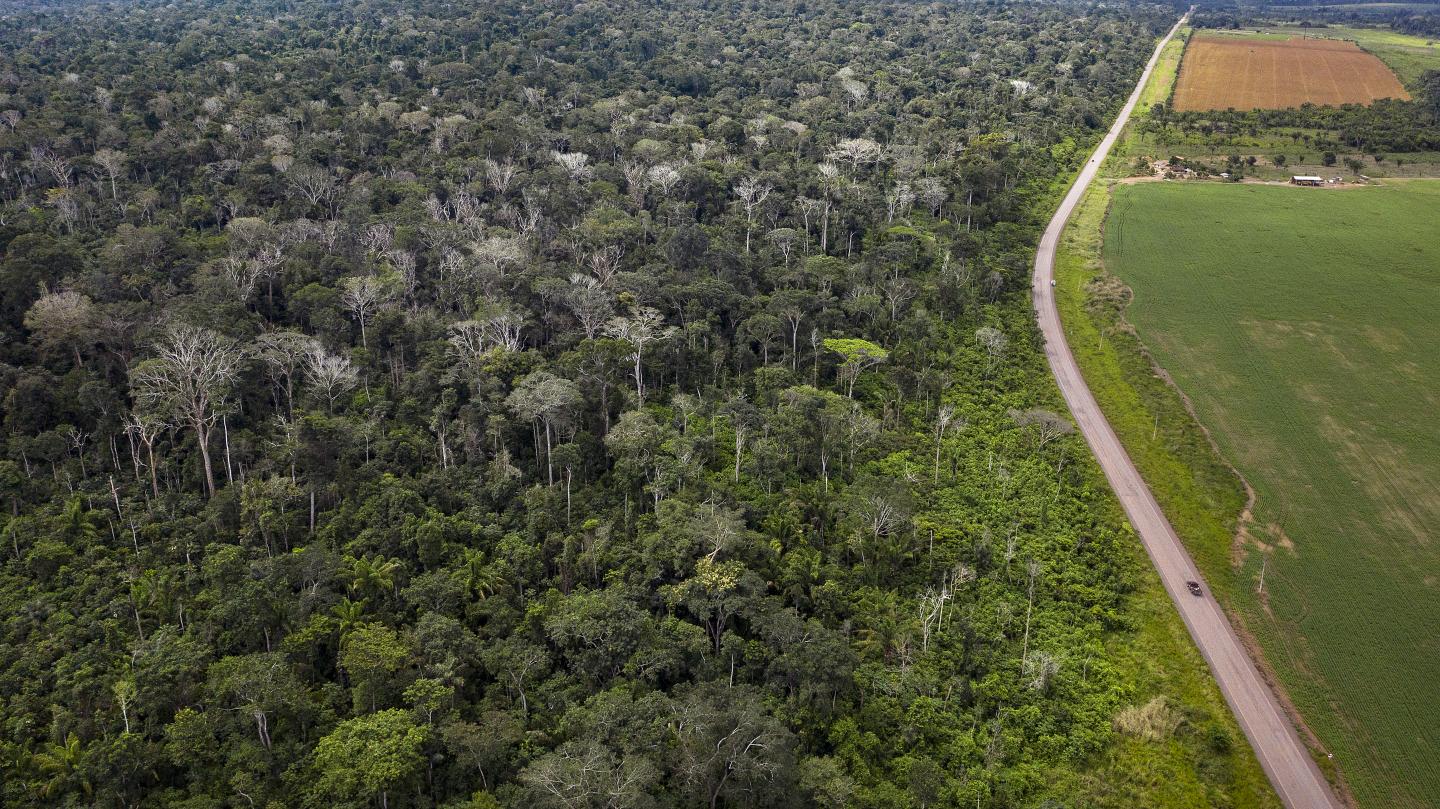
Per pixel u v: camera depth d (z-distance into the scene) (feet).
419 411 442.50
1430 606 374.84
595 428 445.78
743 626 342.23
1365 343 589.32
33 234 520.42
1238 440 490.08
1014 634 358.64
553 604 333.42
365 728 269.85
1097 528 417.69
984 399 515.91
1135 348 583.17
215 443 408.26
